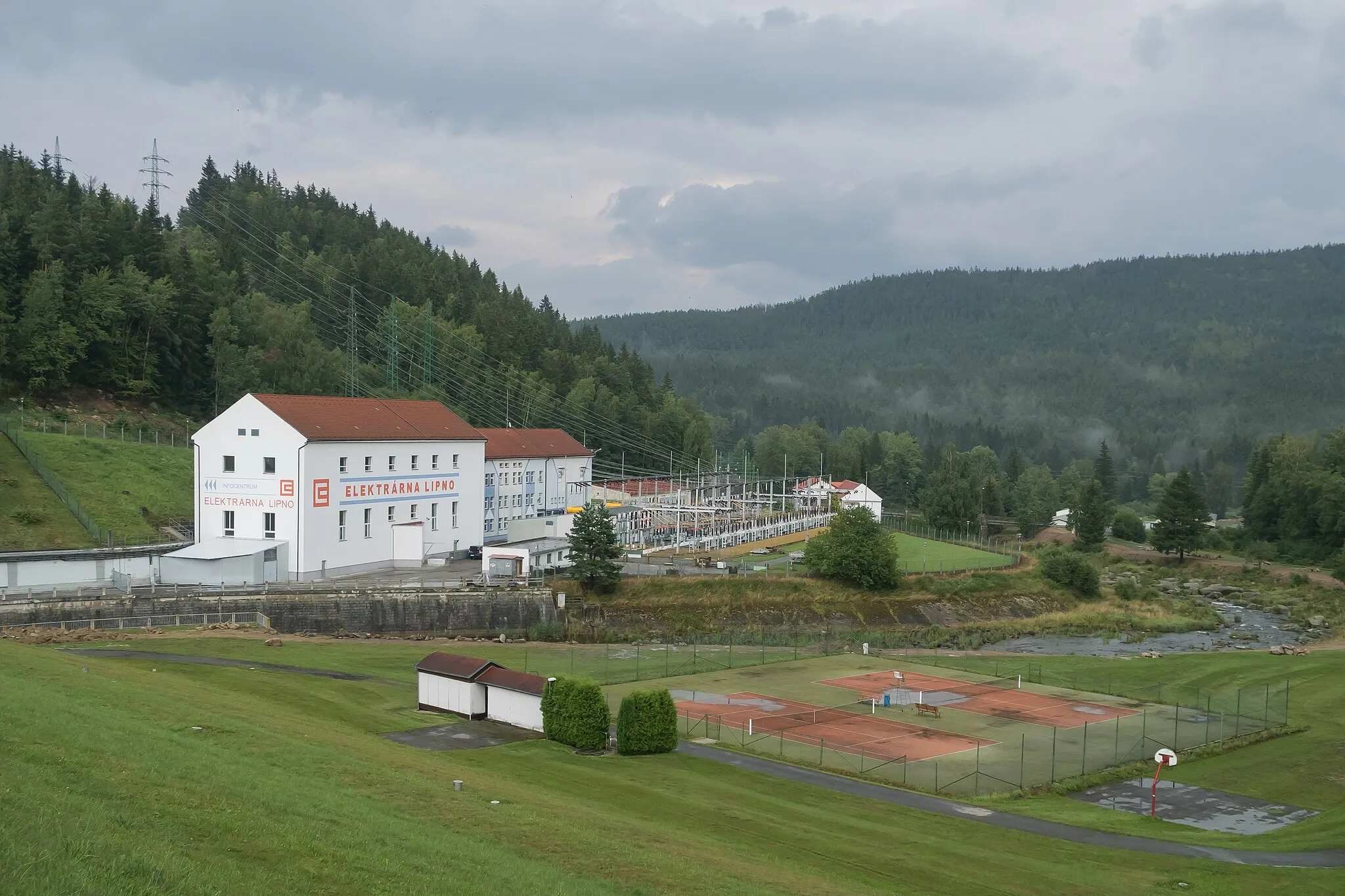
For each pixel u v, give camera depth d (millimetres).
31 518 97438
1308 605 128125
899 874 35031
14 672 38688
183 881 19062
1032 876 36344
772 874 32312
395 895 22219
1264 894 36000
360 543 97250
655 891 28109
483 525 114875
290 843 23703
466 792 35438
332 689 58125
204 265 182625
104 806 22469
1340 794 50656
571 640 89938
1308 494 164500
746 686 71875
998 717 64438
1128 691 74062
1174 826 44750
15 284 142750
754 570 113375
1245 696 72312
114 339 143750
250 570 86438
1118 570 157750
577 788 42188
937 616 109688
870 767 51688
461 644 81312
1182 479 163000
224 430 92812
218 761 30453
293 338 176750
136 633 71500
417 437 103875
